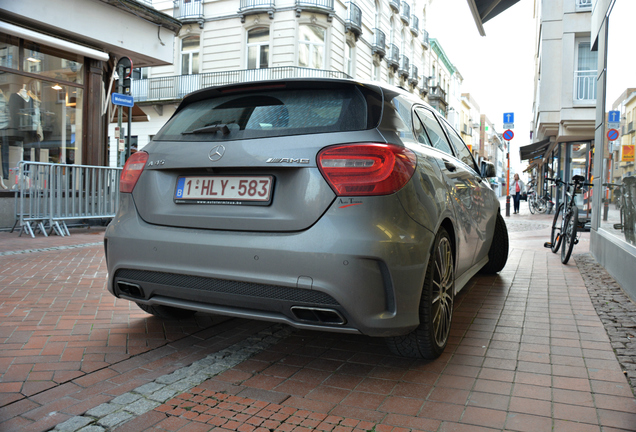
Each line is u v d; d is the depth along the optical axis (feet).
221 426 7.02
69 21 32.73
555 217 24.95
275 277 7.88
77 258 20.72
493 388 8.26
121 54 38.32
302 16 73.31
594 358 9.64
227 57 77.15
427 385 8.40
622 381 8.52
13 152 31.81
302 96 9.02
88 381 8.46
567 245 20.98
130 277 9.46
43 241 25.44
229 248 8.25
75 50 33.73
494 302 14.16
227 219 8.48
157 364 9.29
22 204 26.71
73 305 13.24
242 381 8.56
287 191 8.13
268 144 8.39
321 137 8.18
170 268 8.78
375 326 7.78
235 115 9.25
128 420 7.14
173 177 9.28
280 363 9.40
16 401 7.68
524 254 24.13
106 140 39.17
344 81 8.81
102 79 37.01
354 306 7.63
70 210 28.81
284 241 7.90
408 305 8.15
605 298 14.55
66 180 28.37
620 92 17.40
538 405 7.63
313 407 7.60
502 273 18.75
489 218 15.38
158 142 9.75
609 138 19.31
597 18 22.85
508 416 7.28
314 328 8.07
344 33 81.41
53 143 34.24
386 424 7.06
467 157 14.78
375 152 7.90
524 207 100.99
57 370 8.88
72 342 10.37
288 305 7.95
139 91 82.28
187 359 9.56
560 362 9.43
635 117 15.07
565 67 53.52
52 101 34.04
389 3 101.14
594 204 23.00
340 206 7.77
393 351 9.27
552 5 55.98
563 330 11.47
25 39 31.91
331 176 7.85
